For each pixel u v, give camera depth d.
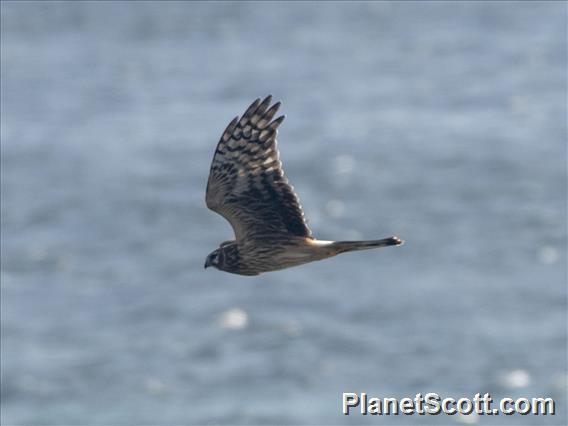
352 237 96.38
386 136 126.25
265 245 22.80
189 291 77.62
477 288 76.19
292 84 162.50
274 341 68.38
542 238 87.75
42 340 69.88
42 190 108.44
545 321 69.88
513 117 132.75
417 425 57.84
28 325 72.38
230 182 22.89
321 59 181.12
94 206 102.12
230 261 23.12
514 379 62.16
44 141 129.62
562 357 64.38
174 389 62.56
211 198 23.02
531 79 154.25
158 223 96.00
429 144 121.31
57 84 165.38
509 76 157.50
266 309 73.44
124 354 67.25
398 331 69.00
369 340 67.88
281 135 129.88
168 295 76.94
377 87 156.50
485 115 135.38
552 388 61.09
